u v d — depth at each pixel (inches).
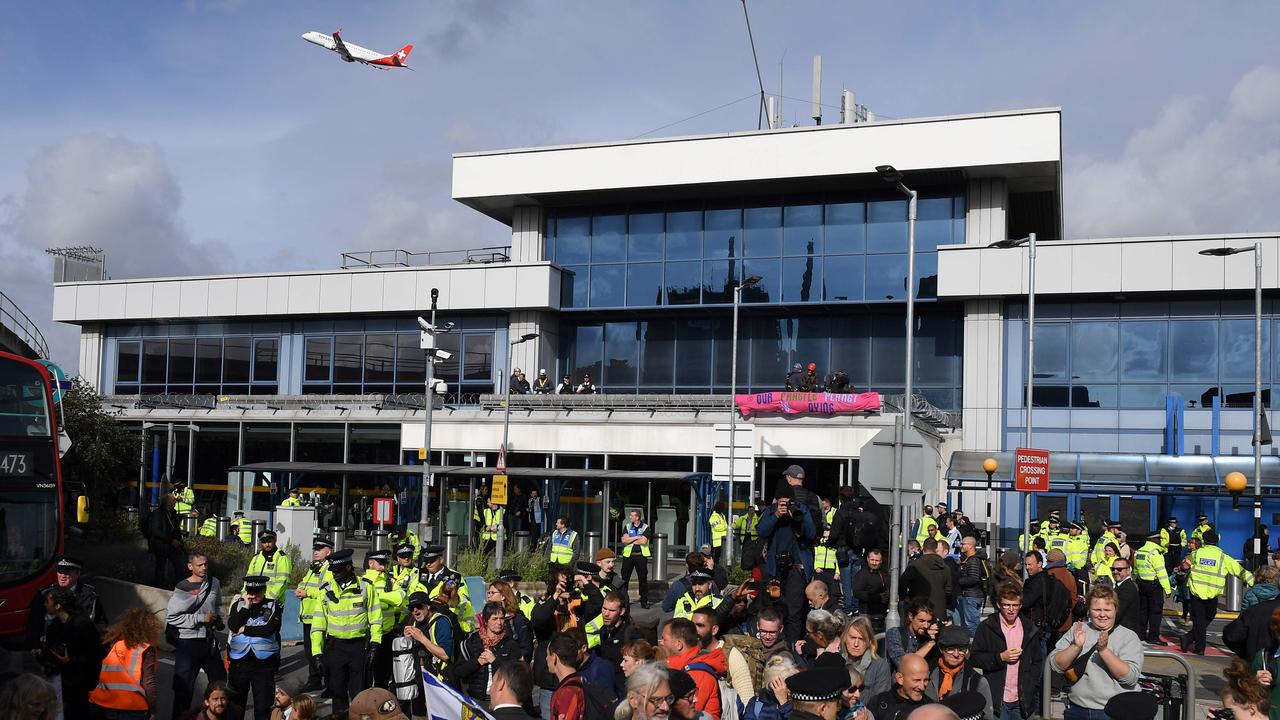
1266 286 1501.0
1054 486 1386.6
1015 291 1566.2
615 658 442.9
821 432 1402.6
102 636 450.3
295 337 1951.3
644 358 1793.8
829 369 1711.4
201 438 1779.0
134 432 1604.3
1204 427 1552.7
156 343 2039.9
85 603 537.3
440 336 1847.9
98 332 2071.9
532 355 1781.5
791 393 1427.2
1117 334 1600.6
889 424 1379.2
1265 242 1503.4
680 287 1745.8
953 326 1663.4
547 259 1820.9
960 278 1588.3
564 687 312.5
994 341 1610.5
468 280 1787.6
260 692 484.7
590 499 1320.1
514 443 1552.7
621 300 1772.9
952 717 201.5
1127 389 1588.3
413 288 1823.3
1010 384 1620.3
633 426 1492.4
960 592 661.9
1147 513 1434.5
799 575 546.3
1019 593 399.2
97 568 954.7
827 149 1624.0
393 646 495.5
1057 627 511.5
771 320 1747.0
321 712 543.5
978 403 1610.5
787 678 273.7
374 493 1470.2
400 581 550.6
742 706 376.2
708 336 1769.2
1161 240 1541.6
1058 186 1678.2
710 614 371.6
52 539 656.4
